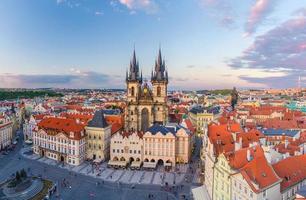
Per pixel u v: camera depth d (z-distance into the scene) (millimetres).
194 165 171375
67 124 184625
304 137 154875
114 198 123812
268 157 93938
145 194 128000
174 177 150000
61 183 140250
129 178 148125
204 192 122375
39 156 186625
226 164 97938
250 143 114500
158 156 172000
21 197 119938
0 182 138250
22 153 194000
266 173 87062
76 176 150625
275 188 85812
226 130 134000
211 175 114812
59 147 177125
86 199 122500
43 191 129000
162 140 170875
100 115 182250
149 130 174250
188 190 132125
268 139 152000
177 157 175000
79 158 171375
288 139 147500
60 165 168875
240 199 88500
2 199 117625
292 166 97750
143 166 163125
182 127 181875
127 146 174375
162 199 122438
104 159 179250
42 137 186750
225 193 99250
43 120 195625
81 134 175625
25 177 135625
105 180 145125
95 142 180250
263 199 82062
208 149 123750
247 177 84125
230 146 116812
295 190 92938
